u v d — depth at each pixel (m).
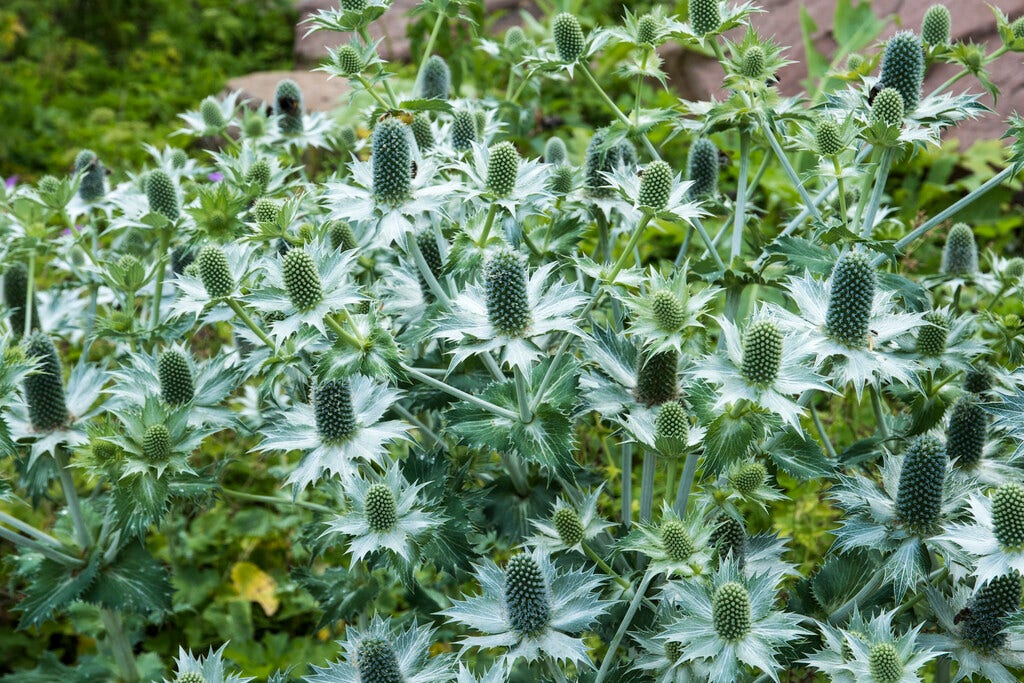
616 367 0.73
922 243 1.14
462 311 0.66
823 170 0.75
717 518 0.71
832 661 0.64
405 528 0.69
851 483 0.69
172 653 0.95
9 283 0.90
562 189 0.81
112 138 1.75
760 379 0.63
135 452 0.71
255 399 0.92
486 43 0.93
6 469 0.95
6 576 0.97
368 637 0.65
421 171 0.69
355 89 0.82
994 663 0.65
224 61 2.25
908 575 0.65
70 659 0.98
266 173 0.86
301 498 0.98
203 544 1.01
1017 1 1.35
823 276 0.72
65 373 1.06
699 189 0.88
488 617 0.65
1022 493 0.60
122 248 0.97
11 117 1.86
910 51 0.76
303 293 0.64
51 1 2.30
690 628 0.63
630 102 1.55
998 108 1.33
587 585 0.65
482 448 0.77
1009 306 0.97
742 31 1.48
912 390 0.74
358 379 0.73
